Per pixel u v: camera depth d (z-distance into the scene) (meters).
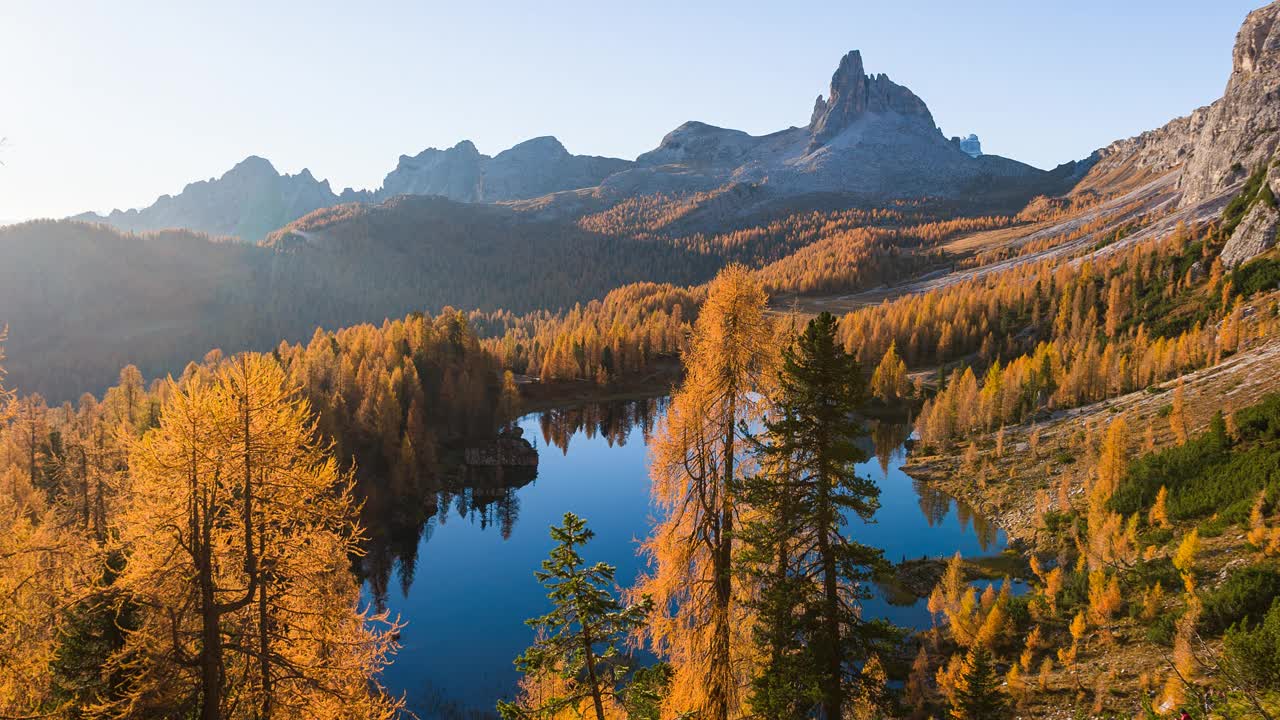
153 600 14.70
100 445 48.66
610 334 185.50
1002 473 79.88
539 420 143.75
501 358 170.62
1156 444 62.09
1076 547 53.91
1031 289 185.75
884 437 114.75
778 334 14.96
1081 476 68.12
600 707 13.88
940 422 100.50
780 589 14.39
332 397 84.62
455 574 67.50
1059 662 32.97
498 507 88.06
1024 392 103.38
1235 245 134.25
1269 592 27.97
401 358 113.88
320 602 16.86
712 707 14.28
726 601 14.64
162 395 88.94
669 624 14.75
